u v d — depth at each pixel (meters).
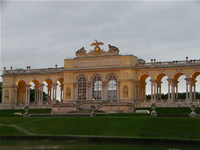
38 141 61.12
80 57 118.56
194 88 108.81
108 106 101.56
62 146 54.38
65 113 97.69
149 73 111.19
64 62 120.19
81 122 73.88
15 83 129.88
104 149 51.16
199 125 65.50
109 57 114.25
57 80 124.31
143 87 118.81
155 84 110.06
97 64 115.75
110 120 73.50
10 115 98.19
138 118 73.25
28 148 52.25
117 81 112.62
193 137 59.69
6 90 130.25
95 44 117.12
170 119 70.06
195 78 109.94
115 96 112.62
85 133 66.75
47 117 83.62
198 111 93.50
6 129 71.19
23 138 64.38
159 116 81.00
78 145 55.62
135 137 59.88
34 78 127.38
